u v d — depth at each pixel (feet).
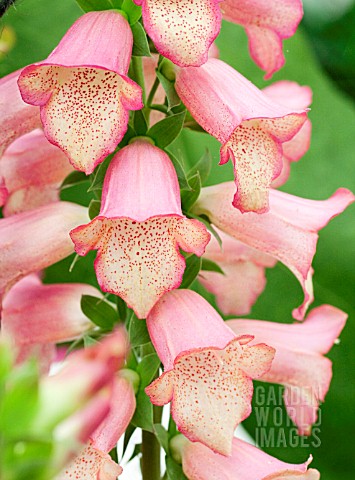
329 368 1.75
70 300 1.72
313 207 1.68
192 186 1.60
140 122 1.54
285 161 1.77
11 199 1.72
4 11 1.50
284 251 1.65
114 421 1.52
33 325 1.71
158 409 1.65
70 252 1.66
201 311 1.55
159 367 1.61
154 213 1.46
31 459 0.77
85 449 1.48
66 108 1.46
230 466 1.60
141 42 1.51
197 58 1.45
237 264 1.87
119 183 1.50
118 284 1.47
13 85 1.59
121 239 1.49
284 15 1.64
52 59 1.45
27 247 1.64
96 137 1.45
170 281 1.48
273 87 1.80
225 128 1.51
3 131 1.59
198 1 1.47
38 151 1.68
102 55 1.46
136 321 1.57
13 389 0.78
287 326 1.77
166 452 1.62
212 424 1.50
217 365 1.52
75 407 0.79
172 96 1.55
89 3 1.53
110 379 0.81
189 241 1.49
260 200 1.52
